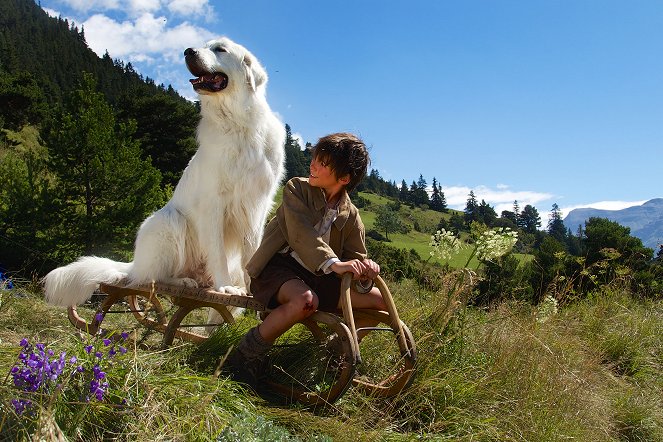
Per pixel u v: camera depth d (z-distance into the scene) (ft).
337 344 10.52
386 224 208.64
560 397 10.91
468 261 13.58
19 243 27.04
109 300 12.41
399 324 9.79
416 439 8.79
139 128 93.50
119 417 7.25
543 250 35.73
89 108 32.68
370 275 9.39
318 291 10.41
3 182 29.37
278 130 13.44
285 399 9.86
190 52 11.84
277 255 10.58
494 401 10.56
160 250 12.46
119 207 30.50
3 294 15.64
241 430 7.47
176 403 7.85
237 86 12.34
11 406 6.27
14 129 127.75
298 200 10.02
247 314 14.83
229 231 13.41
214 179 12.55
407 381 9.73
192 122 96.63
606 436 11.07
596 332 18.40
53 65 323.37
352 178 10.22
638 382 15.69
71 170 30.42
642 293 24.62
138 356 9.04
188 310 11.61
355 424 8.65
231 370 10.00
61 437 6.26
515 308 15.70
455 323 12.27
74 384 7.27
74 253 28.71
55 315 15.40
